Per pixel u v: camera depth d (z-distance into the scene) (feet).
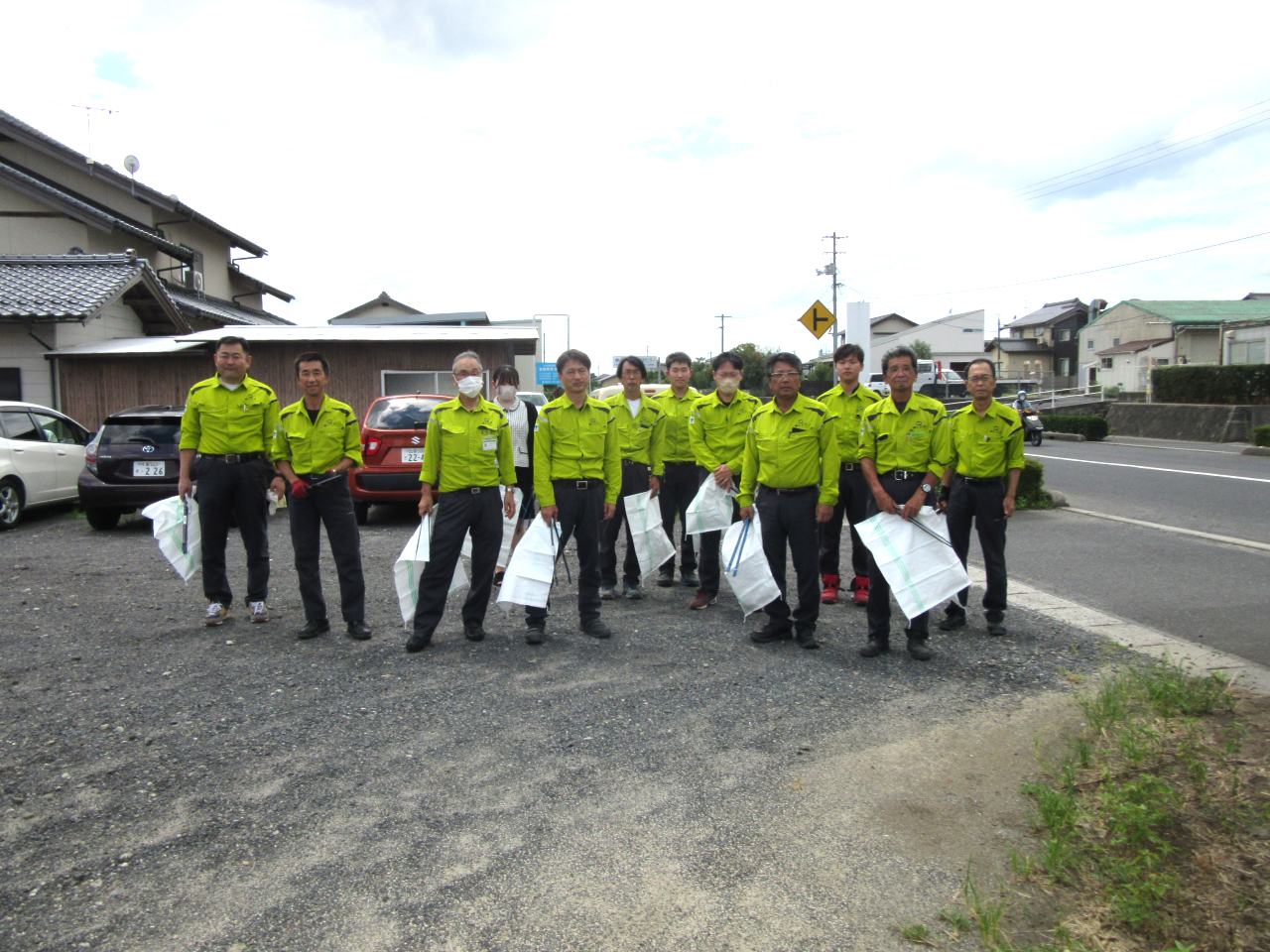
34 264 52.47
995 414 17.81
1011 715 13.30
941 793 10.87
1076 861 9.20
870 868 9.27
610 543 21.33
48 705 13.73
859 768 11.58
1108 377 161.89
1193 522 32.22
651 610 20.11
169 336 57.11
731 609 20.26
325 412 17.20
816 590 16.81
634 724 13.03
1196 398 90.38
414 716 13.32
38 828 10.02
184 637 17.62
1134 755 11.21
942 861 9.40
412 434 31.94
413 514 36.06
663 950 7.95
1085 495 40.52
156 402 49.24
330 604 20.59
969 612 19.84
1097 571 23.91
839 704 13.82
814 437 16.46
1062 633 17.87
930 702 13.89
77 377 48.49
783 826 10.12
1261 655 16.08
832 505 16.57
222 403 17.97
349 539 17.51
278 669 15.51
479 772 11.46
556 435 17.54
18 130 69.26
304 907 8.56
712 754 12.01
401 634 17.95
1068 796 10.30
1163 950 7.84
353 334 50.16
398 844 9.71
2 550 27.27
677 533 27.99
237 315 78.07
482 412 17.07
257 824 10.13
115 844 9.70
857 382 20.80
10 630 18.04
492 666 15.72
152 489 30.14
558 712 13.50
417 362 51.13
